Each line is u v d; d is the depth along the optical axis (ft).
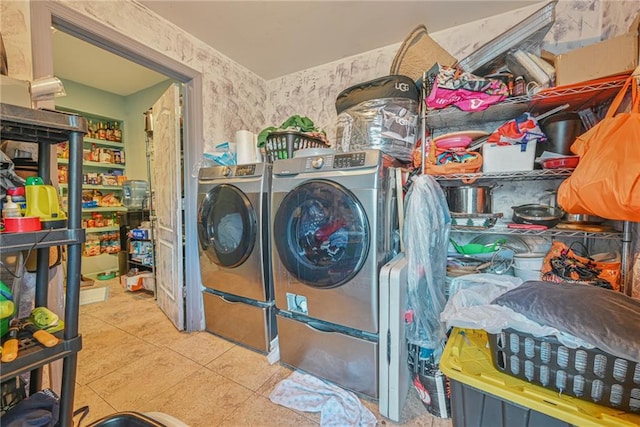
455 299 3.69
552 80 4.54
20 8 4.08
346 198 4.48
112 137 12.51
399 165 6.10
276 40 7.17
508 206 6.23
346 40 7.20
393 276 4.16
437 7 5.95
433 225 4.74
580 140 3.79
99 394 4.81
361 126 5.68
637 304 2.68
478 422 3.01
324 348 4.94
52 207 2.87
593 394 2.56
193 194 7.06
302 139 6.33
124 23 5.51
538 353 2.80
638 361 2.22
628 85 3.52
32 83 3.35
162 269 8.30
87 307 8.79
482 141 5.36
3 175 2.98
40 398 2.93
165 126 7.57
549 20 4.59
